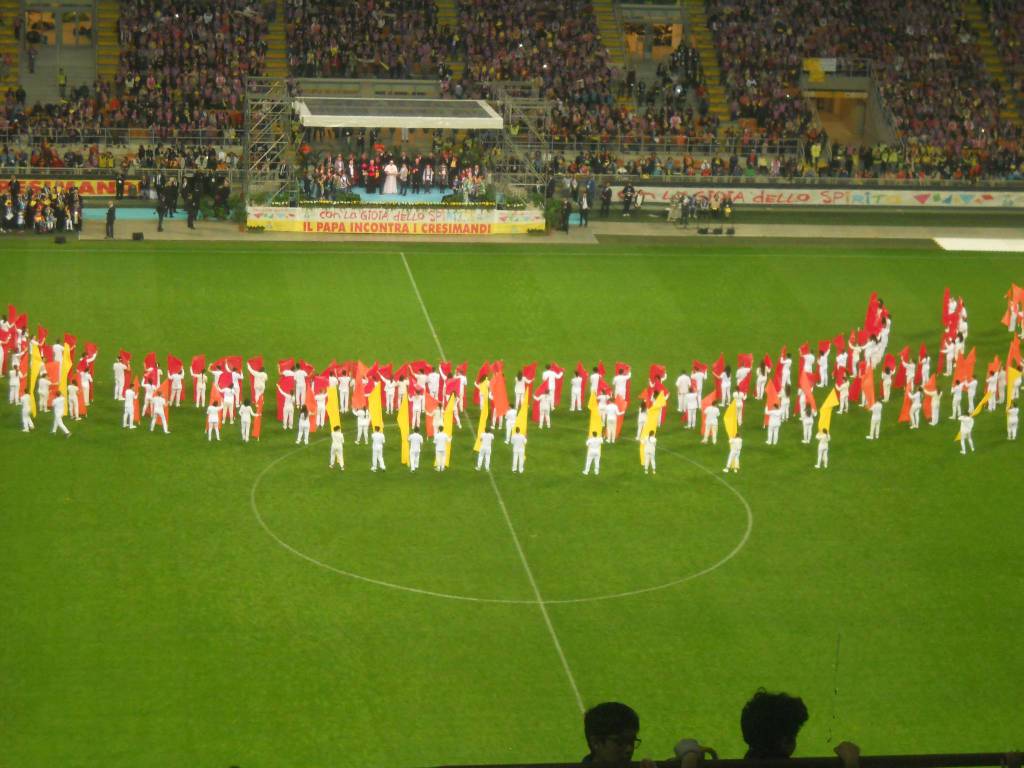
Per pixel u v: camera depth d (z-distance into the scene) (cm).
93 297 7844
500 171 10094
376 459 5862
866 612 4891
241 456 5966
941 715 4303
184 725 4094
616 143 10700
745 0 11775
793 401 6856
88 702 4181
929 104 11275
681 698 4341
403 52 10931
